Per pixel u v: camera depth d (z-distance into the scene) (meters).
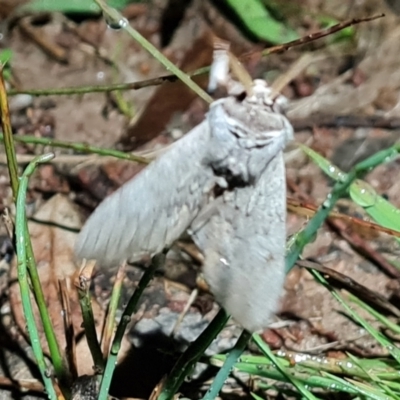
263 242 0.25
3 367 0.31
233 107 0.25
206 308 0.32
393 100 0.37
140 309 0.32
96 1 0.29
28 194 0.34
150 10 0.41
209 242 0.25
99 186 0.34
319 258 0.33
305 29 0.40
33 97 0.37
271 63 0.38
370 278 0.33
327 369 0.30
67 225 0.33
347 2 0.41
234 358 0.27
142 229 0.25
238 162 0.25
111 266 0.25
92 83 0.38
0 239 0.33
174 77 0.31
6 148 0.27
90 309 0.28
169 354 0.31
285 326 0.32
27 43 0.39
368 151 0.35
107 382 0.27
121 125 0.36
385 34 0.39
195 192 0.25
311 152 0.30
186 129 0.36
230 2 0.40
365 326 0.29
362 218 0.34
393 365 0.30
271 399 0.30
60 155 0.35
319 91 0.37
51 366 0.31
